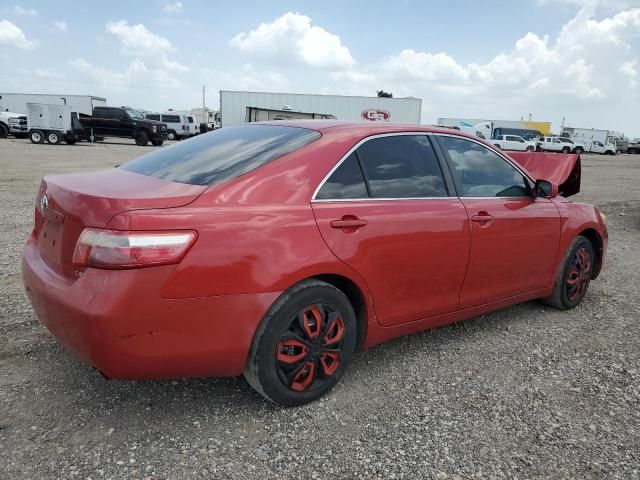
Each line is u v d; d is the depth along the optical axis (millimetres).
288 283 2605
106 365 2307
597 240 4773
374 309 3061
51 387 2973
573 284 4520
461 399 3027
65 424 2633
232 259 2449
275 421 2732
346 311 2918
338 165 2947
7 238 6422
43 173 13547
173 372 2463
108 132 30016
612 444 2646
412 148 3381
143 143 30125
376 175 3117
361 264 2908
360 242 2896
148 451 2451
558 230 4219
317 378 2908
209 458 2424
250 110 36188
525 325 4219
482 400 3023
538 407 2969
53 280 2520
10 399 2832
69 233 2473
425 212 3227
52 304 2420
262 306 2545
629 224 9281
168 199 2410
